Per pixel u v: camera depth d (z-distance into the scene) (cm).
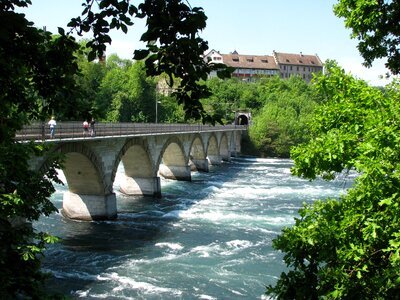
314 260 964
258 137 11438
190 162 7900
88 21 616
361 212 906
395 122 860
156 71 593
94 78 10375
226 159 9994
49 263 2589
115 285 2289
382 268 863
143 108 10756
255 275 2478
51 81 682
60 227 3459
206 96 613
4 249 929
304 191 5556
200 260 2727
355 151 945
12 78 693
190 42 552
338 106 1076
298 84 16600
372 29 1076
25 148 1032
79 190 3744
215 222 3753
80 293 2169
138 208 4306
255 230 3488
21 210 1021
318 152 1014
